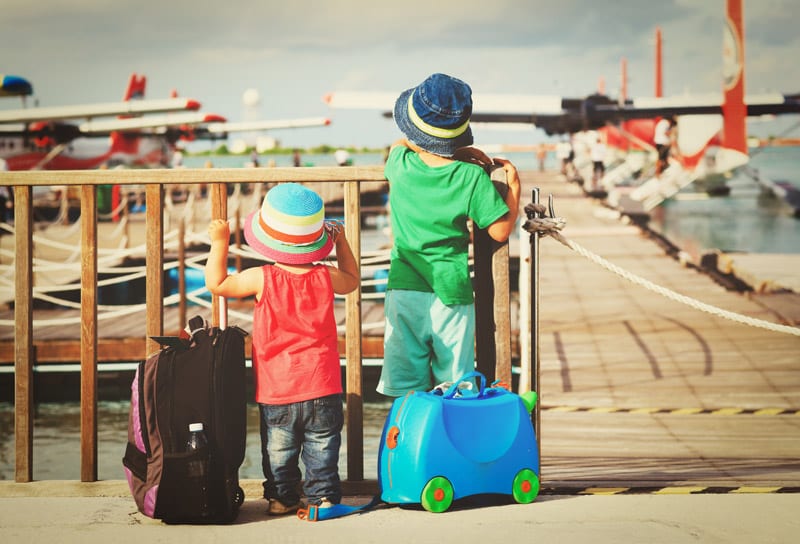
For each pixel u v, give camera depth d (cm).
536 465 330
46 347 897
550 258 1638
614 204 2620
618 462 514
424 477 312
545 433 624
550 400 739
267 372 310
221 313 335
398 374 347
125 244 1627
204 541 289
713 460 521
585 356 910
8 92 3059
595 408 706
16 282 361
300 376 308
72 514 323
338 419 315
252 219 323
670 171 2953
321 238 318
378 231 2542
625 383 797
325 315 315
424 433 313
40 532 300
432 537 289
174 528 304
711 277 1410
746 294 1238
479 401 324
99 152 3775
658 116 2805
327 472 314
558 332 1028
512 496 333
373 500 329
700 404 716
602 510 321
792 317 1071
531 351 349
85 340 362
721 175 4144
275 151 9681
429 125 332
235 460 308
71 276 1420
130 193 2972
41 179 355
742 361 873
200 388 301
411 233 338
